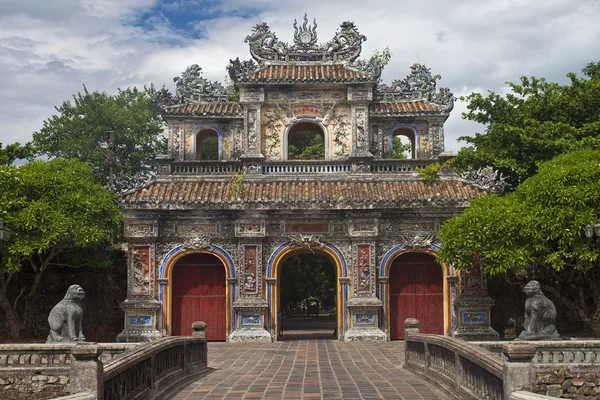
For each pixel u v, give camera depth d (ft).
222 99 121.90
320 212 106.22
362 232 105.81
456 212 105.91
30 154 121.39
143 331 103.65
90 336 111.45
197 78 122.93
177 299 107.86
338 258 106.32
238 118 119.44
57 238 95.04
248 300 104.68
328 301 212.23
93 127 170.30
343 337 104.58
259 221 105.91
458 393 53.47
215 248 106.73
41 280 111.24
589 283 105.60
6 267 94.02
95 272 113.60
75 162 110.52
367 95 112.68
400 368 73.36
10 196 94.73
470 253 93.15
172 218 106.73
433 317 107.76
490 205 94.02
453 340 56.95
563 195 85.92
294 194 105.91
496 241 89.20
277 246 106.73
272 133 114.32
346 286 105.70
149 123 178.40
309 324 154.92
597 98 112.88
